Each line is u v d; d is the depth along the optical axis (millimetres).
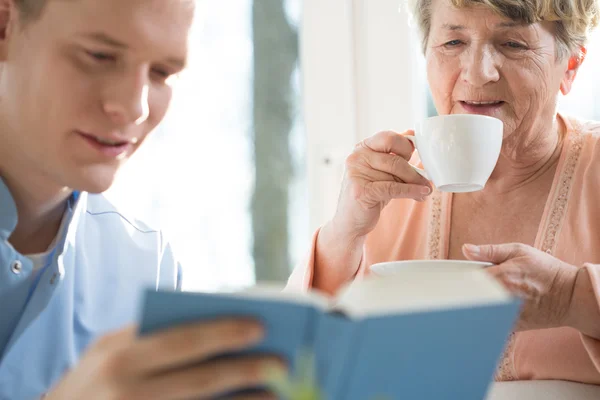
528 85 1332
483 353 605
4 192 1010
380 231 1600
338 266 1453
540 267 1074
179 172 2344
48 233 1127
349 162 1389
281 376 523
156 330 573
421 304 561
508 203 1491
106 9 821
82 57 844
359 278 1480
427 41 1500
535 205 1469
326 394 534
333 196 2186
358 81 2186
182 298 560
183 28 886
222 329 541
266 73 2293
